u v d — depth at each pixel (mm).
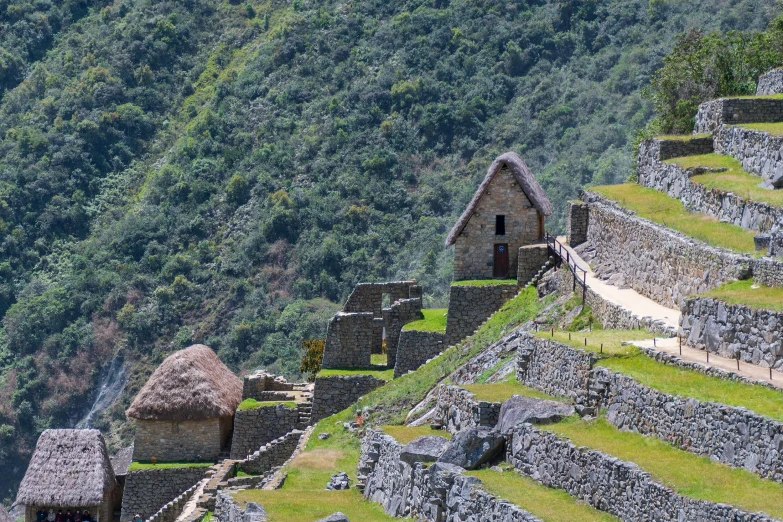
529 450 109625
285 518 118750
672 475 94938
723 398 100125
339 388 172875
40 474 175125
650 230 144250
